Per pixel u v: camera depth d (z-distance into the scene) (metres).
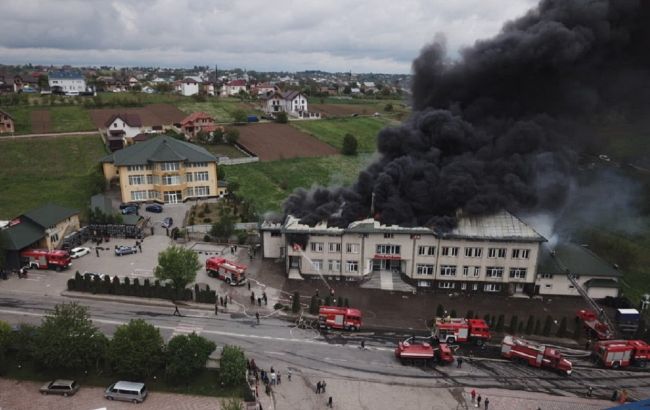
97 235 77.94
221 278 65.81
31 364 46.34
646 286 68.88
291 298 62.00
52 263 65.69
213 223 84.00
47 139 136.38
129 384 42.78
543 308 62.03
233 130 146.25
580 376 48.97
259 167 124.31
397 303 62.12
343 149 140.38
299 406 42.72
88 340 44.75
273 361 48.97
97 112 177.62
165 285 60.47
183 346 44.38
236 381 44.06
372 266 68.00
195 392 43.75
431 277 65.62
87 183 99.75
